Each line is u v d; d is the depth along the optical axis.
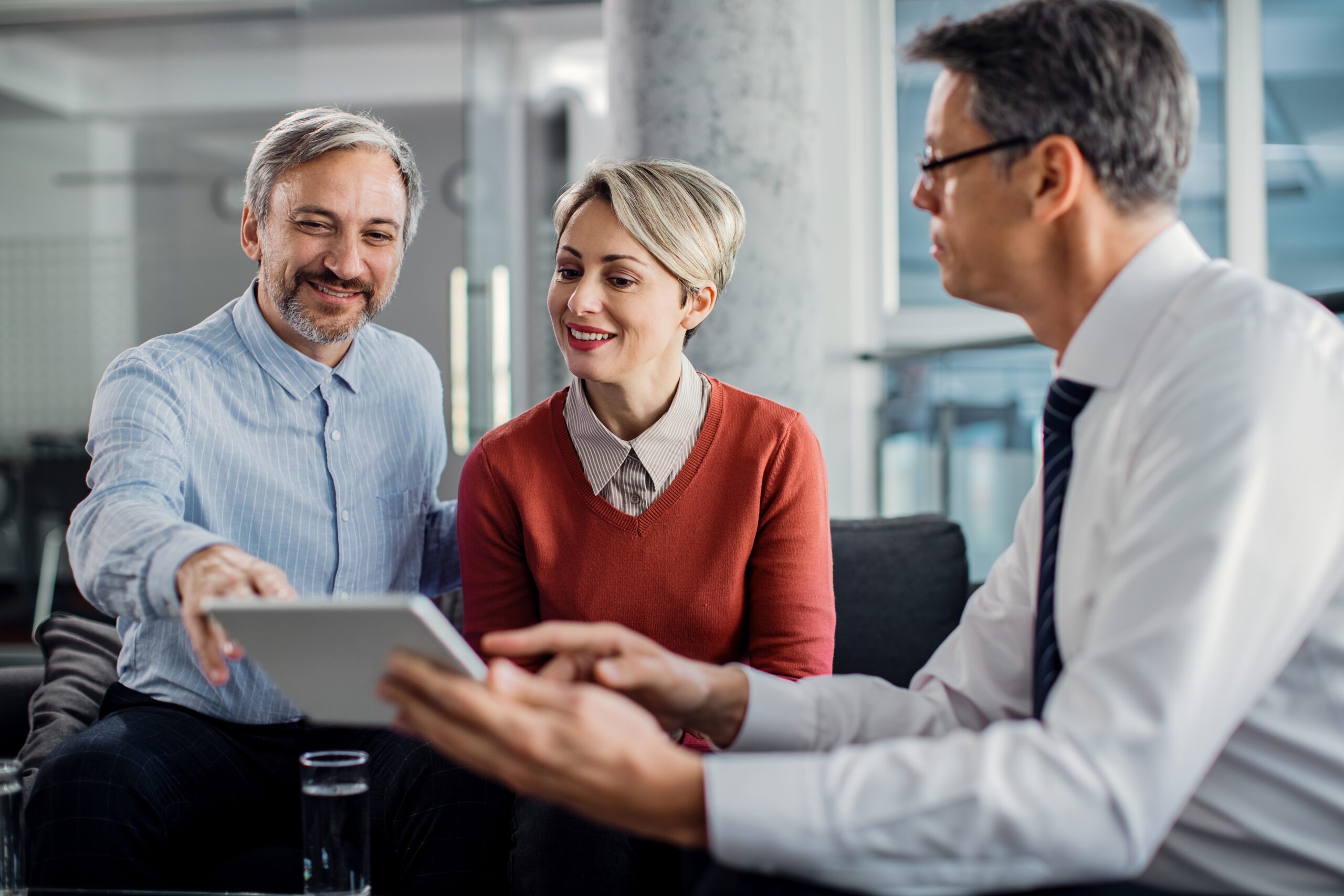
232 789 1.44
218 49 4.13
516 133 4.21
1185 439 0.73
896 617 1.81
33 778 1.48
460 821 1.30
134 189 4.11
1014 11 0.89
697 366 2.51
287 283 1.53
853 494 3.96
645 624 1.46
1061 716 0.70
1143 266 0.85
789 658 1.43
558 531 1.48
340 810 0.99
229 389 1.56
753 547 1.48
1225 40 3.77
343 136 1.54
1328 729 0.75
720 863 0.74
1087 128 0.84
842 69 3.93
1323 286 3.80
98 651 1.82
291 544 1.56
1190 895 0.73
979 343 3.22
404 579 1.67
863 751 0.71
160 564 1.11
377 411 1.65
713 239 1.43
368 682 0.83
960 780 0.68
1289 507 0.70
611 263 1.39
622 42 2.51
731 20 2.46
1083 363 0.86
